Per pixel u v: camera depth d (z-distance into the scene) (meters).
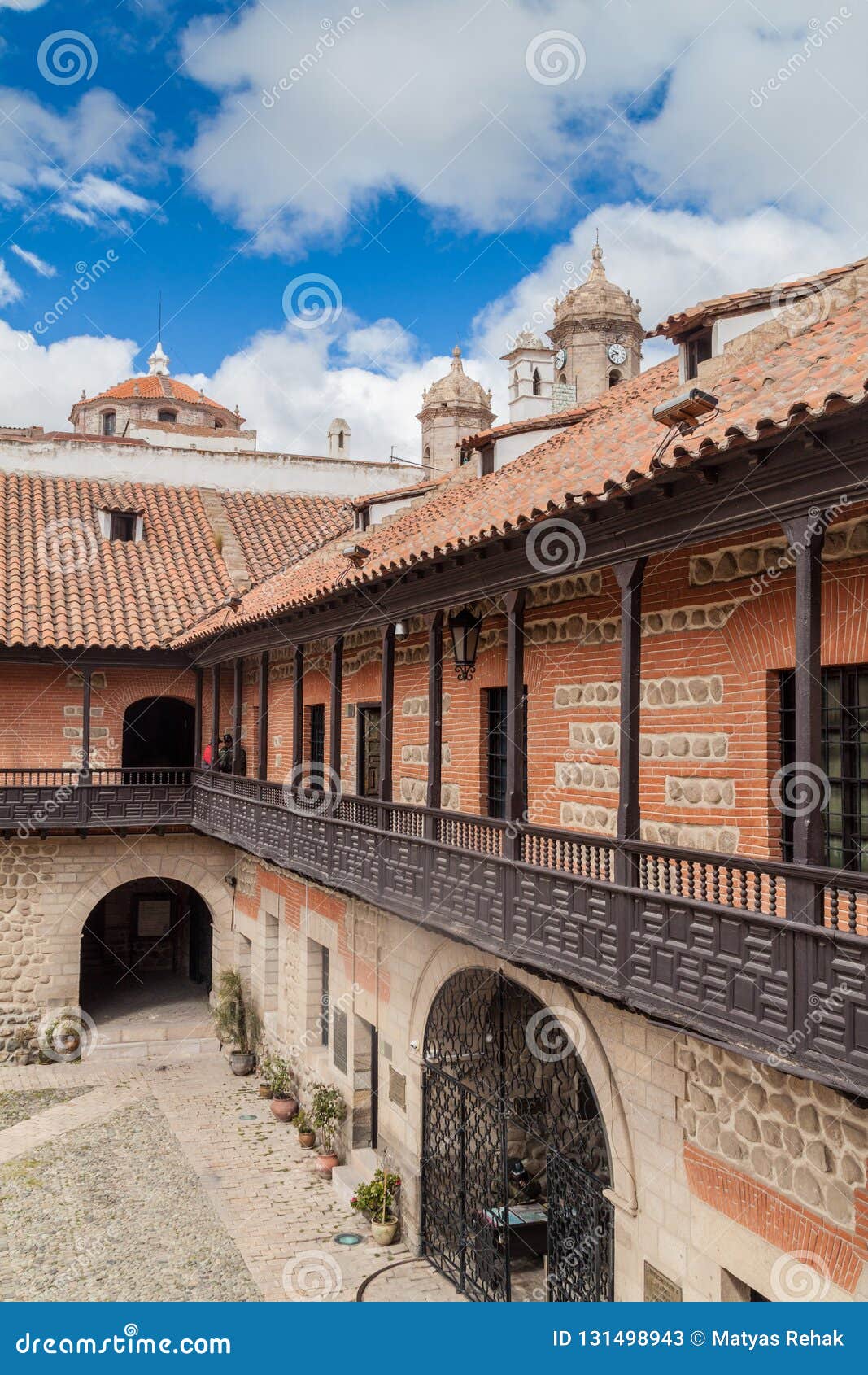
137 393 43.75
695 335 10.62
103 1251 11.92
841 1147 6.15
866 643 6.47
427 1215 11.91
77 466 25.03
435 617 10.39
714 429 6.39
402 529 14.04
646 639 8.62
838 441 5.43
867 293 8.90
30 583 20.34
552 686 10.01
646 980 6.75
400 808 10.77
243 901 20.05
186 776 20.94
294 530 25.02
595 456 9.56
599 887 7.26
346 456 29.75
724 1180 7.11
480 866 8.98
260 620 14.71
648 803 8.58
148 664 19.81
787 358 8.02
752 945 5.88
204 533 24.06
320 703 16.50
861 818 6.76
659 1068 7.80
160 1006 22.02
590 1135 9.42
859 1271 5.99
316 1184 13.93
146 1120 16.25
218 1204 13.23
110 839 20.00
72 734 20.45
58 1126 15.98
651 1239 7.86
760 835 7.43
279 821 14.70
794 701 7.33
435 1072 11.87
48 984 19.44
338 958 14.89
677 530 6.75
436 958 11.62
